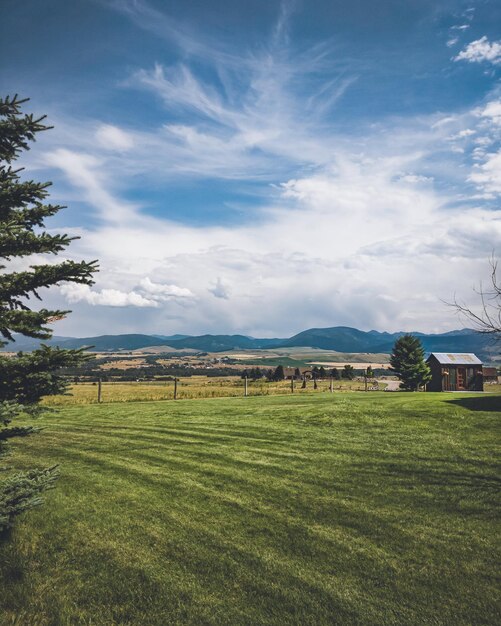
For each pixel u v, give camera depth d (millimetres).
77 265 6520
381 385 61469
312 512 8023
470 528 7273
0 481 6738
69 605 5516
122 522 7715
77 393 46250
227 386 64125
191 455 12102
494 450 11281
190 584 5867
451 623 5004
